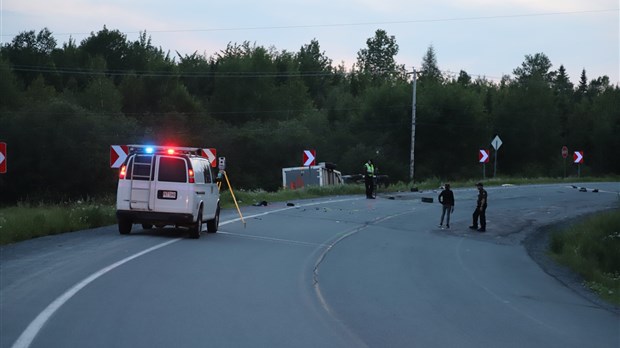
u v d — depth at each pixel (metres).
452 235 24.73
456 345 8.65
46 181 59.59
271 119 91.69
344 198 38.62
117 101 80.12
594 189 46.66
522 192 44.06
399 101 79.38
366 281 13.54
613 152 87.50
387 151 78.00
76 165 59.84
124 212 18.03
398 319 10.02
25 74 93.56
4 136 59.28
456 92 80.25
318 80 131.62
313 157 40.81
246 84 96.19
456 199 38.69
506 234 25.91
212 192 19.92
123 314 9.06
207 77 108.69
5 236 16.38
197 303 10.04
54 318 8.62
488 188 48.44
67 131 60.16
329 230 23.02
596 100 99.88
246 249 16.94
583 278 17.45
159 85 91.38
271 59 98.06
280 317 9.46
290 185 48.00
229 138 80.19
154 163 18.02
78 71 98.06
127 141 63.78
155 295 10.44
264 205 32.38
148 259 14.09
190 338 8.02
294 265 14.84
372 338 8.66
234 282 12.08
